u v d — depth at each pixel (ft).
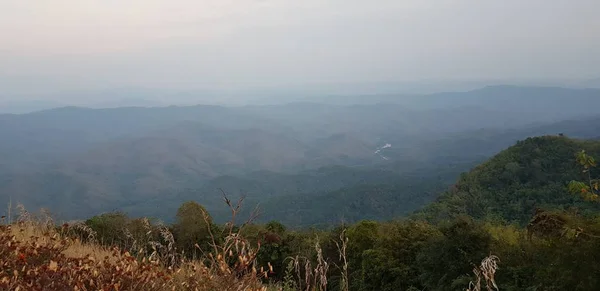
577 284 23.94
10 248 12.55
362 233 41.19
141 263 12.28
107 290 10.10
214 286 11.28
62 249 13.84
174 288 11.12
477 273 9.16
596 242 23.58
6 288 9.59
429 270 33.99
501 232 36.50
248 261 11.68
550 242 27.30
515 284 27.58
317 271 11.85
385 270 36.65
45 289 9.59
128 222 25.81
